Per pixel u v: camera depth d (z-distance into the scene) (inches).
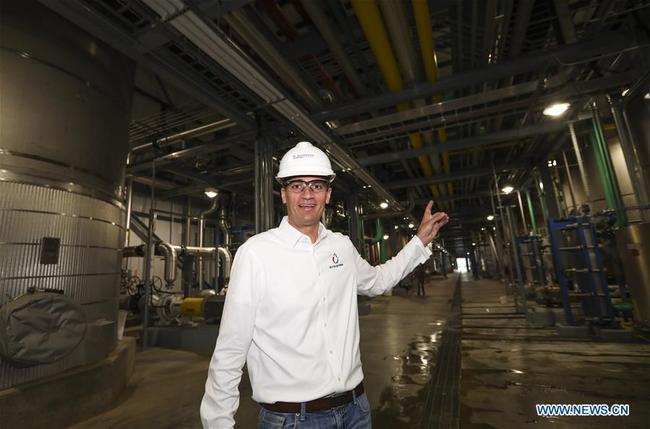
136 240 379.2
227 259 355.9
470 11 125.9
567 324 204.1
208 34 101.7
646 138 174.6
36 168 111.4
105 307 133.5
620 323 203.5
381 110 216.5
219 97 166.1
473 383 134.2
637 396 113.7
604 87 164.1
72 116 123.5
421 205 546.9
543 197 315.0
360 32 148.6
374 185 318.7
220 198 423.8
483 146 291.4
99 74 136.3
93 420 112.4
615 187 202.7
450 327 247.9
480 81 151.9
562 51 139.3
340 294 48.2
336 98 192.1
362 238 442.3
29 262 106.7
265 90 137.2
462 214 609.9
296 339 42.3
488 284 627.2
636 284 181.5
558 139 260.4
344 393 44.1
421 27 118.2
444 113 193.2
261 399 42.3
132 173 288.8
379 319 301.0
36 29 115.3
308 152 49.5
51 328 100.0
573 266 206.7
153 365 179.6
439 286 652.1
